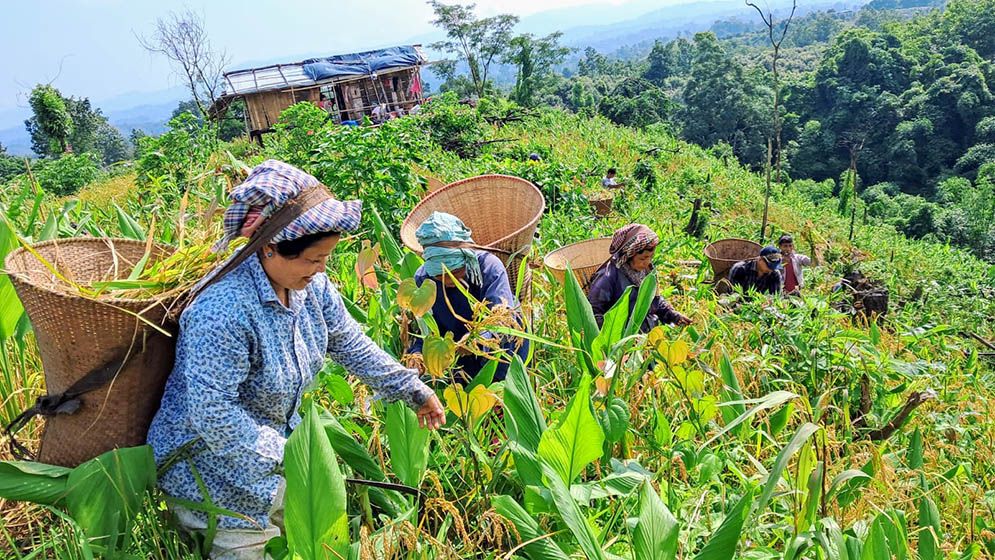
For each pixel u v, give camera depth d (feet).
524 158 53.83
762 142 225.76
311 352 6.98
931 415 13.08
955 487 10.31
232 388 6.23
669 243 25.30
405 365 8.98
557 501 6.63
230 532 6.92
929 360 16.90
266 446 6.45
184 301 6.56
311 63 93.76
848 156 216.13
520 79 182.80
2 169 60.49
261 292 6.33
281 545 6.88
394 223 21.31
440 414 7.79
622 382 9.91
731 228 45.91
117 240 7.79
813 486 6.95
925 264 51.85
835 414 12.48
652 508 6.61
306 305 6.92
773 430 10.38
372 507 8.25
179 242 7.21
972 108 207.72
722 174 74.54
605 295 13.02
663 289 17.51
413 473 7.89
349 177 21.86
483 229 14.64
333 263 15.39
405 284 7.95
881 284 23.80
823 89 234.17
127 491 6.50
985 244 118.32
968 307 31.48
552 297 12.86
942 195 170.09
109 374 6.44
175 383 6.73
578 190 33.81
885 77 229.25
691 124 233.76
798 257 22.98
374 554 6.22
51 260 7.24
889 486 8.95
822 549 7.32
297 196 6.04
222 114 75.05
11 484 6.31
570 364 11.64
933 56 231.71
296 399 7.01
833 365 13.74
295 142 35.60
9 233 8.50
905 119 215.72
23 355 9.23
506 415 8.30
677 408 10.77
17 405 9.04
